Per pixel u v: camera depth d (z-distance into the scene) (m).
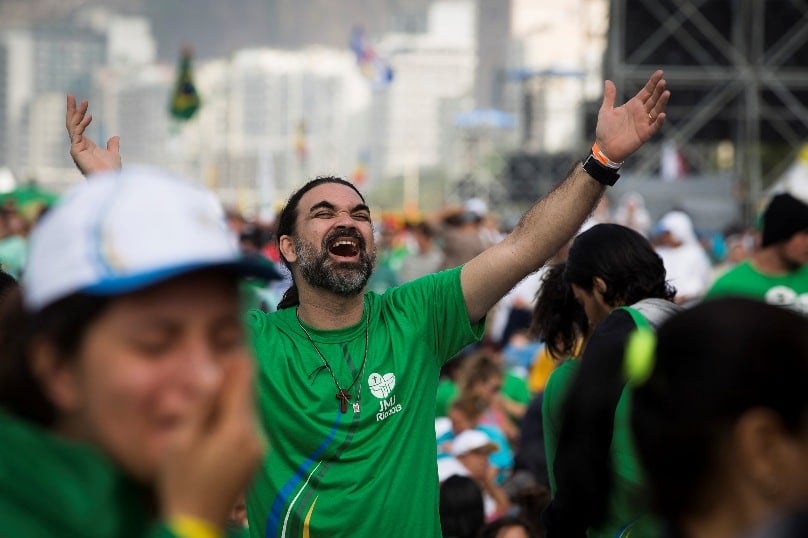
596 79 71.88
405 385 7.45
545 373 15.82
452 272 7.69
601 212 24.72
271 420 7.29
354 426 7.29
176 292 3.03
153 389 3.02
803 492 2.90
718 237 42.69
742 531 2.95
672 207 54.94
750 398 2.90
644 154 58.25
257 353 7.35
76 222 3.01
